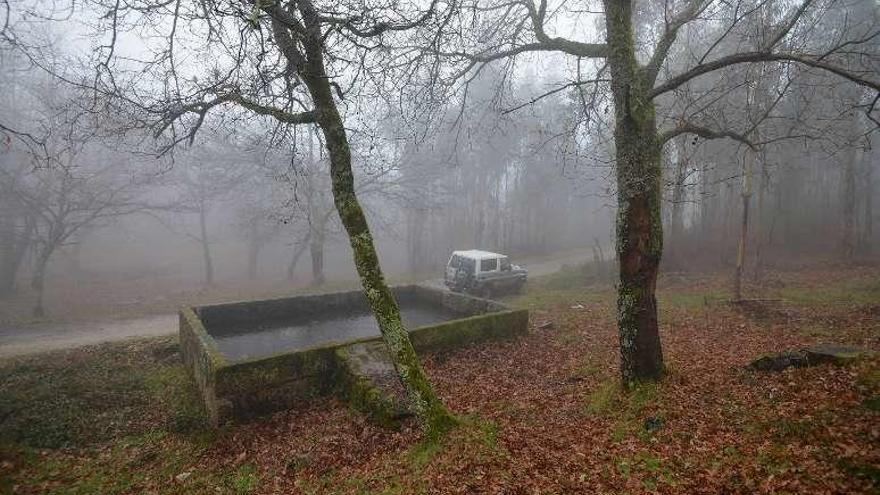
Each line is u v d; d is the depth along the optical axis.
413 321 14.45
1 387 10.74
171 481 7.16
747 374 8.02
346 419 8.48
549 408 7.99
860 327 10.80
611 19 7.70
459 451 6.45
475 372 10.27
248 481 6.85
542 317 15.41
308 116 6.90
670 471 5.55
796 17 6.73
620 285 7.95
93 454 8.20
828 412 6.09
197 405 9.99
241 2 5.80
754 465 5.36
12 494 6.86
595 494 5.30
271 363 9.26
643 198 7.56
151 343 14.27
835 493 4.65
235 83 7.05
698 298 16.27
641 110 7.43
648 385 7.72
